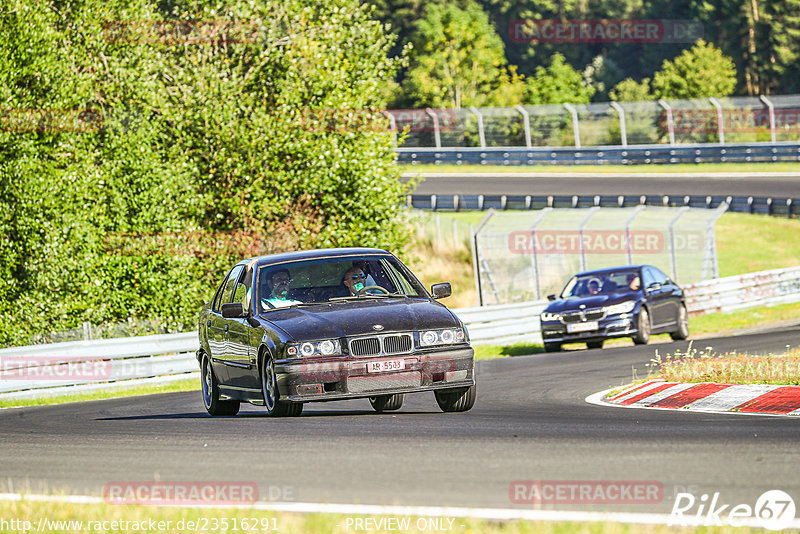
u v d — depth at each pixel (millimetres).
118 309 94062
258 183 105000
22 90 90562
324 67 111062
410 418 36906
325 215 111625
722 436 29297
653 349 72812
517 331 95312
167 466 27891
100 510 21859
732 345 69500
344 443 30359
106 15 99438
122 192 96000
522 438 30047
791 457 25266
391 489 23109
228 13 113812
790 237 164125
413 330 37281
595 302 79750
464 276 152250
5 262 87812
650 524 19000
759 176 196375
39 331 88750
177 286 95625
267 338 37781
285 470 26203
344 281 41344
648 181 198250
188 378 74688
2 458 31859
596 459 25844
